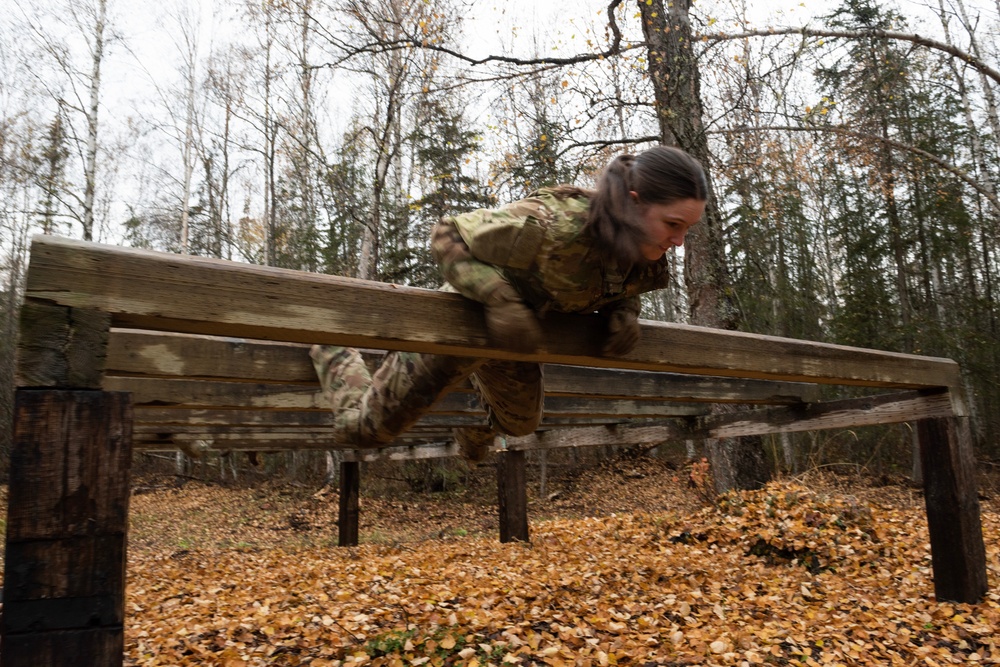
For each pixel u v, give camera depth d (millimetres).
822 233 23609
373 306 2350
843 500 8266
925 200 19828
